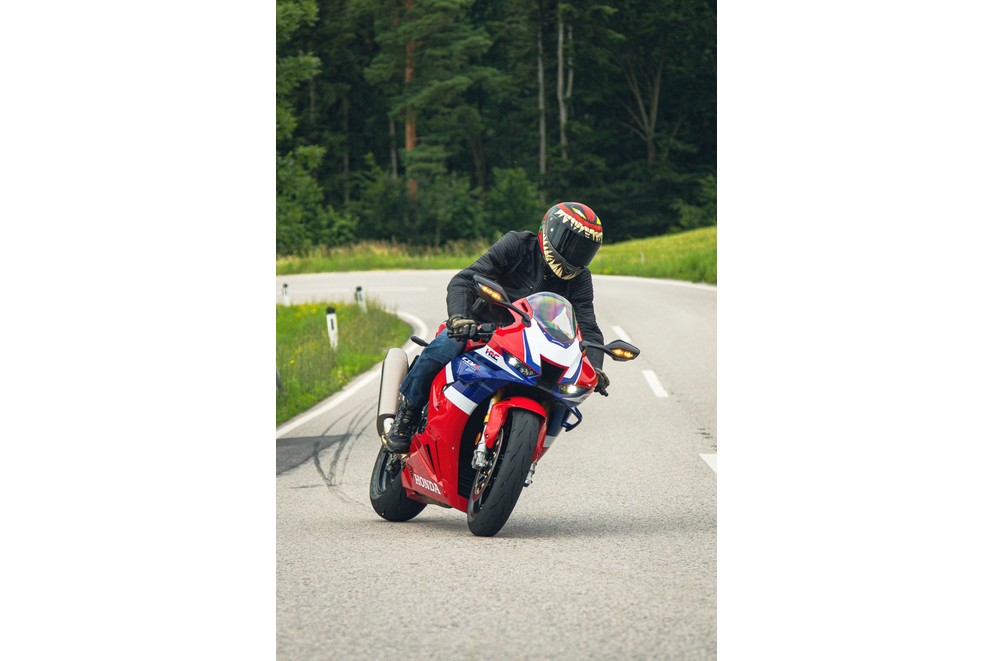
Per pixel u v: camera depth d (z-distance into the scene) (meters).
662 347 29.20
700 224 107.25
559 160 111.12
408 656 6.39
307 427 18.52
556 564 8.62
